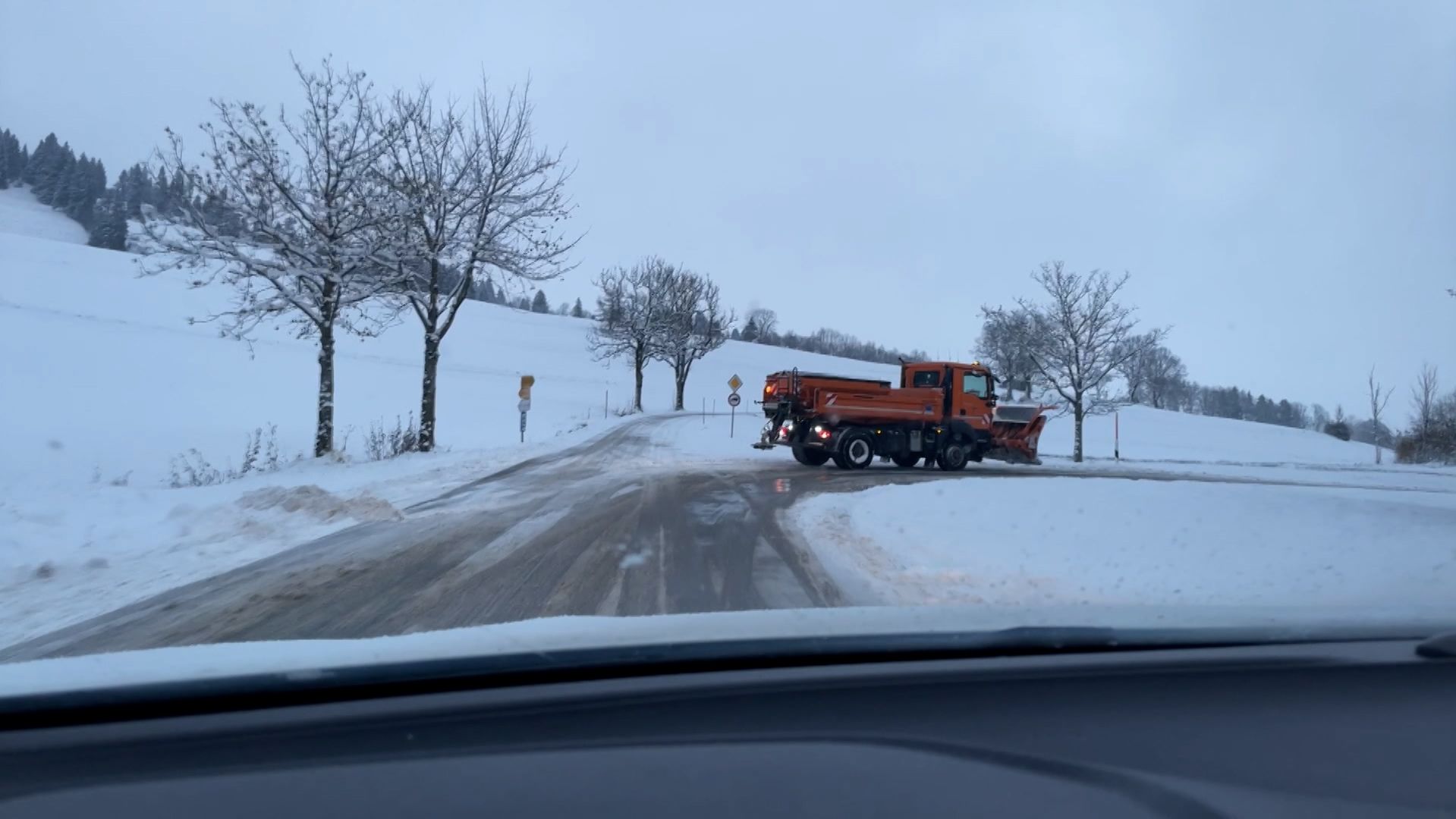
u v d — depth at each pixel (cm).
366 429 3366
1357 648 419
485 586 812
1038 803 258
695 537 1081
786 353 10206
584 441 2947
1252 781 276
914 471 2214
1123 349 3309
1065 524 1057
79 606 739
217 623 683
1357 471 3167
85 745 290
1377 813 257
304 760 278
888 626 419
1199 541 964
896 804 255
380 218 2052
